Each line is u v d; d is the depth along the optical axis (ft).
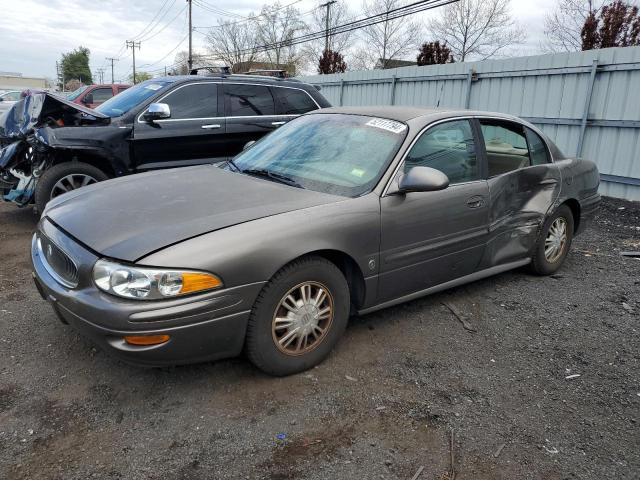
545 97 31.53
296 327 9.49
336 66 103.96
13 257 16.38
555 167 15.16
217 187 10.67
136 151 20.17
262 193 10.28
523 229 14.26
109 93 48.42
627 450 8.21
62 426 8.20
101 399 8.93
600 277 16.25
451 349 11.19
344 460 7.67
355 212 10.00
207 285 8.17
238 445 7.89
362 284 10.51
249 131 22.61
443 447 8.06
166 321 7.91
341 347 10.98
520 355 11.10
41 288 9.81
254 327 8.91
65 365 9.93
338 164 11.34
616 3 59.36
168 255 8.02
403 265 11.07
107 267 8.04
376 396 9.30
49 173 18.71
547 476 7.56
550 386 9.95
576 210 16.40
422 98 40.45
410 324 12.28
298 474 7.35
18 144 19.49
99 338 8.14
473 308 13.35
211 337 8.43
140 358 8.08
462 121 12.69
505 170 13.65
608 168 28.84
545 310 13.48
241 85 22.62
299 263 9.31
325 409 8.85
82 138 18.80
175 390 9.21
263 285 8.73
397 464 7.64
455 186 11.97
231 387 9.35
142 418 8.45
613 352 11.41
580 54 29.19
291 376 9.78
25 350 10.44
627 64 27.14
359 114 12.74
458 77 36.83
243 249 8.50
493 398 9.46
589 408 9.29
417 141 11.41
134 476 7.21
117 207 9.71
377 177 10.75
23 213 22.39
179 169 12.76
